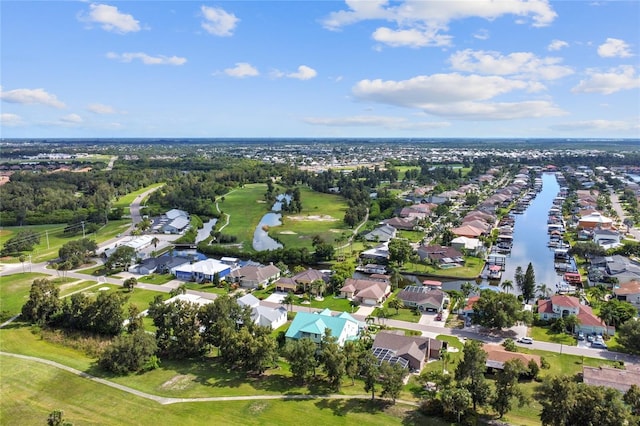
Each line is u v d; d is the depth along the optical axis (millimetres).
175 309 101375
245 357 89562
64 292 137875
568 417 66938
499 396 72750
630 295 126188
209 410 76688
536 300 130500
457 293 131250
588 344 102125
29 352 97875
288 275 152000
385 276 148750
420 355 92562
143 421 73500
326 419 74062
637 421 64688
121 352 89688
